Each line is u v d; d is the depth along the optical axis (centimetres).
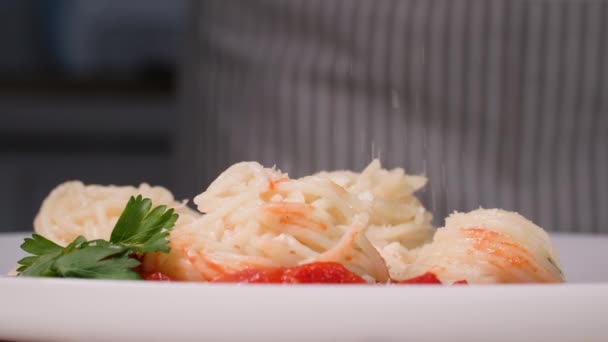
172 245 76
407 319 53
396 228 106
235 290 54
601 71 205
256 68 220
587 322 54
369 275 75
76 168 331
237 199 80
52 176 330
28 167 328
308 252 75
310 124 213
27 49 368
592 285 55
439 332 54
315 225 77
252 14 222
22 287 58
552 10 204
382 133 208
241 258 75
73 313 57
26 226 326
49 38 366
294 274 69
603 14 204
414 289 54
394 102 208
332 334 54
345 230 78
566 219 205
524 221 88
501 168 207
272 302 54
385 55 208
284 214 77
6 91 323
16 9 367
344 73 210
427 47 207
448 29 206
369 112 209
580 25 205
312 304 53
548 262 86
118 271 70
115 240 74
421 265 85
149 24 364
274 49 218
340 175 110
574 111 206
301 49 216
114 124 332
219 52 227
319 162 212
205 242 77
